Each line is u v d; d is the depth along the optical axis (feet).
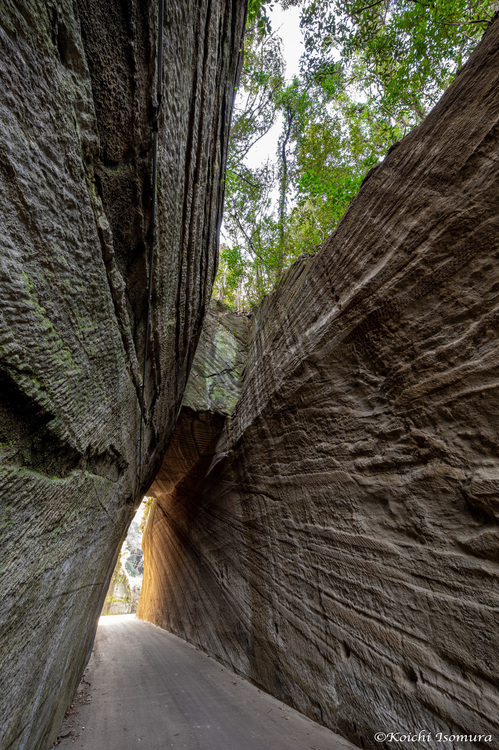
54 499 7.89
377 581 11.12
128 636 40.06
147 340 12.80
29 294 5.55
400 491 10.63
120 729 13.37
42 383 6.50
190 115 10.69
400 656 9.98
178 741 12.29
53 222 5.89
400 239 10.91
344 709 12.17
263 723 13.83
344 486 13.03
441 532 9.28
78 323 7.59
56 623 9.63
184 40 8.60
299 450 16.20
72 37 5.55
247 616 21.06
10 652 6.49
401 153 11.57
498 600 7.73
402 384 10.88
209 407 25.34
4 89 4.33
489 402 8.46
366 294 12.07
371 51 25.86
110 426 11.82
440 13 20.65
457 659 8.43
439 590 9.09
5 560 5.81
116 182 7.99
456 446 9.16
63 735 12.46
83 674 21.86
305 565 15.30
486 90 8.82
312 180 26.73
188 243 14.28
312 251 21.35
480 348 8.77
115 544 21.89
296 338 16.81
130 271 10.14
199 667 24.00
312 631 14.39
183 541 37.73
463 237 9.13
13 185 4.77
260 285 38.22
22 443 6.39
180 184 11.07
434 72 24.14
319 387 14.73
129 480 18.78
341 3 25.05
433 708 8.82
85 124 6.43
